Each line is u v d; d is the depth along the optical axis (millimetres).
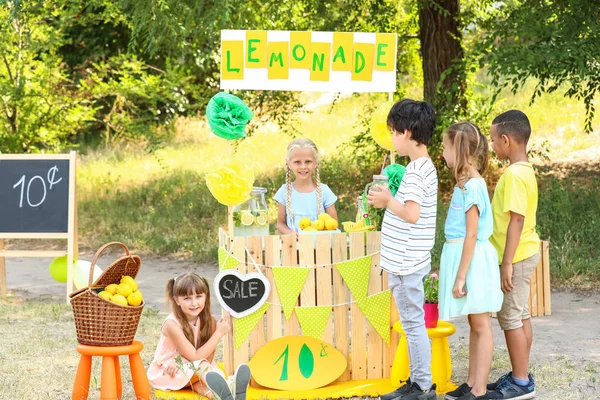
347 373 4918
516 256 4566
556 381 4895
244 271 4809
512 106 15086
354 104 17266
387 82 5066
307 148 5312
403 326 4387
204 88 15250
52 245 10750
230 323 4824
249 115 4844
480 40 11914
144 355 5602
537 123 14641
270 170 13336
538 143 13633
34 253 7406
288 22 10945
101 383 4465
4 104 12914
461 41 11672
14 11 10062
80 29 17859
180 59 16141
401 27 12141
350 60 5031
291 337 4855
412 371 4379
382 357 4953
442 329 4672
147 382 4574
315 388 4738
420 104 4375
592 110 9820
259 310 4840
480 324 4480
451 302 4453
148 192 12781
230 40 4945
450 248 4512
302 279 4828
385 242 4395
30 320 6664
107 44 17906
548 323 6410
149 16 9695
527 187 4523
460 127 4488
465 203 4434
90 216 11891
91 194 12938
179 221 11164
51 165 7570
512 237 4461
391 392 4461
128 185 13438
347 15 10680
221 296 4746
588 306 6934
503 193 4586
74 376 5090
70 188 7473
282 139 15484
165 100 14664
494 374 5086
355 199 11211
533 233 4648
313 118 16812
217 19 9891
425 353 4332
